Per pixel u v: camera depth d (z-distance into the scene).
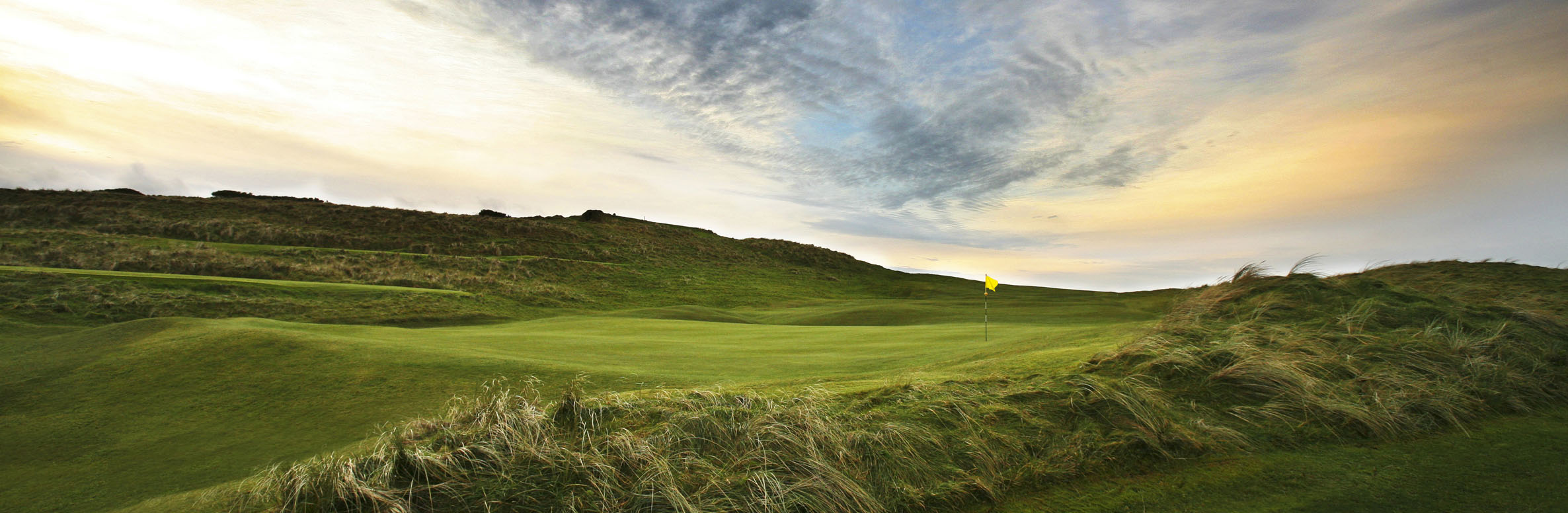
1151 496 4.39
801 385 7.59
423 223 60.47
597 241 64.00
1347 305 8.45
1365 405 5.71
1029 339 12.69
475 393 10.67
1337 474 4.61
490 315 32.34
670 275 54.69
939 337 16.84
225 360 13.12
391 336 17.72
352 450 7.14
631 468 4.58
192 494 5.38
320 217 58.59
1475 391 6.14
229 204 59.44
